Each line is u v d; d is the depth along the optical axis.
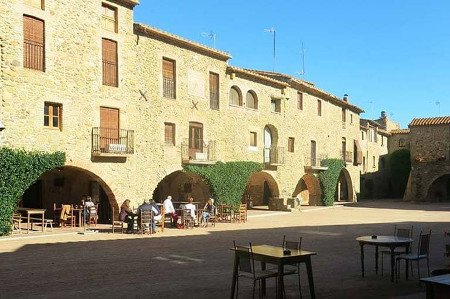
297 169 38.31
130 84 24.06
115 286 10.00
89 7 22.11
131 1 23.98
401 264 13.18
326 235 20.03
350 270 12.27
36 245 15.84
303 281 10.88
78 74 21.47
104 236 18.56
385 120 66.38
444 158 46.41
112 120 23.17
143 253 14.45
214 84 30.16
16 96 18.94
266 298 9.23
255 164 32.91
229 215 27.16
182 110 27.33
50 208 24.36
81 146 21.47
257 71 38.47
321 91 41.59
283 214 32.59
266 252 8.90
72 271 11.55
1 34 18.47
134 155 24.20
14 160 18.59
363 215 31.94
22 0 19.27
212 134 29.56
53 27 20.42
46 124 20.30
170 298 9.06
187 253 14.53
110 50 23.20
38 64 19.92
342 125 46.81
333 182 42.81
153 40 25.59
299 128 38.62
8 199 18.39
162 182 30.31
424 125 48.97
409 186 50.19
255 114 33.53
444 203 46.16
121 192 23.41
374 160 59.41
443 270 7.18
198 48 28.34
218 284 10.33
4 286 9.92
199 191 30.56
